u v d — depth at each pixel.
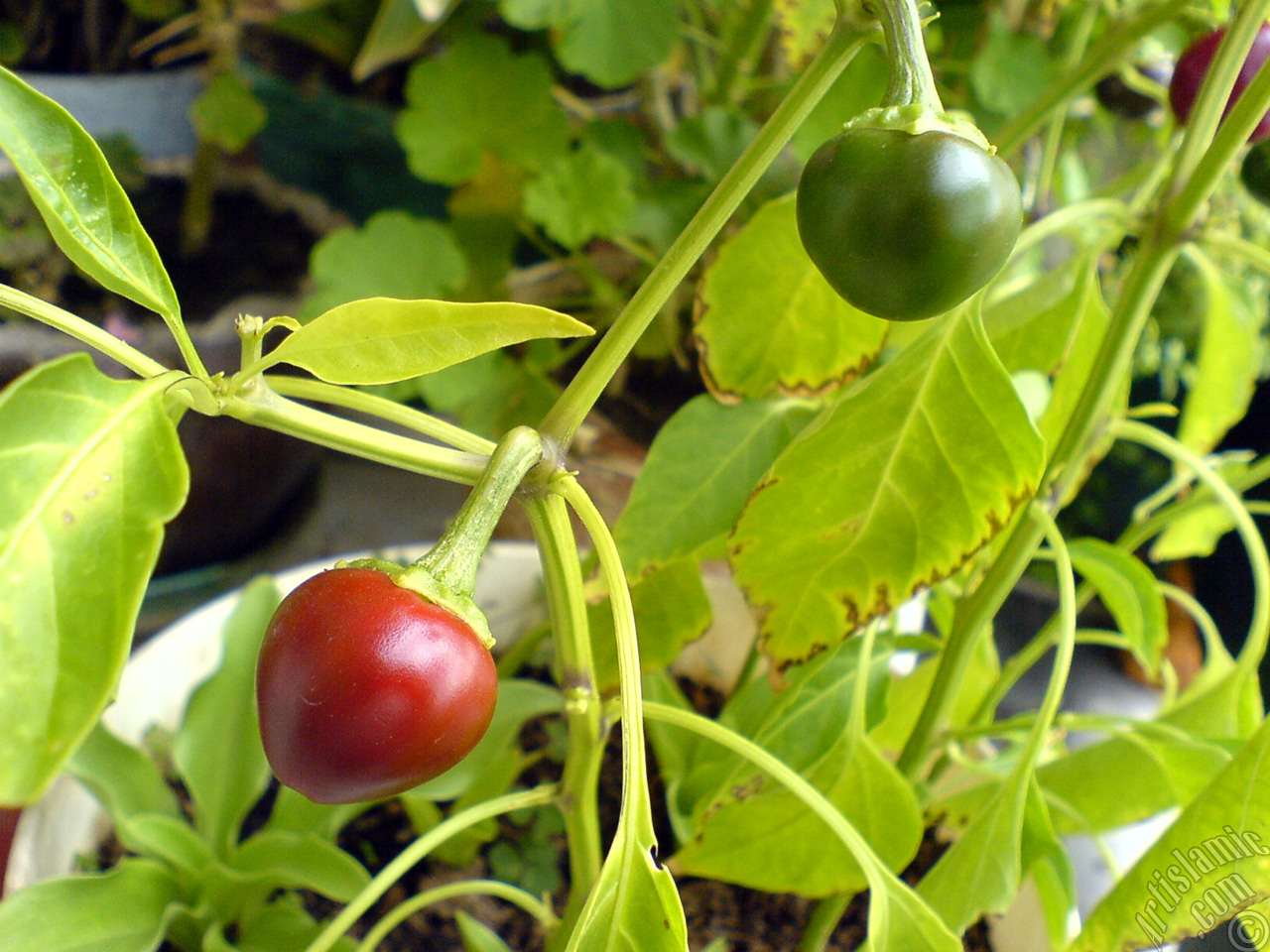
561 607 0.15
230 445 0.40
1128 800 0.22
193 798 0.25
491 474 0.13
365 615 0.12
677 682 0.34
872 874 0.16
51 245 0.41
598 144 0.39
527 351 0.40
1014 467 0.16
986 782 0.25
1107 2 0.30
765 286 0.19
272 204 0.48
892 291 0.12
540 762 0.31
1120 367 0.19
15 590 0.10
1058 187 0.34
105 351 0.13
